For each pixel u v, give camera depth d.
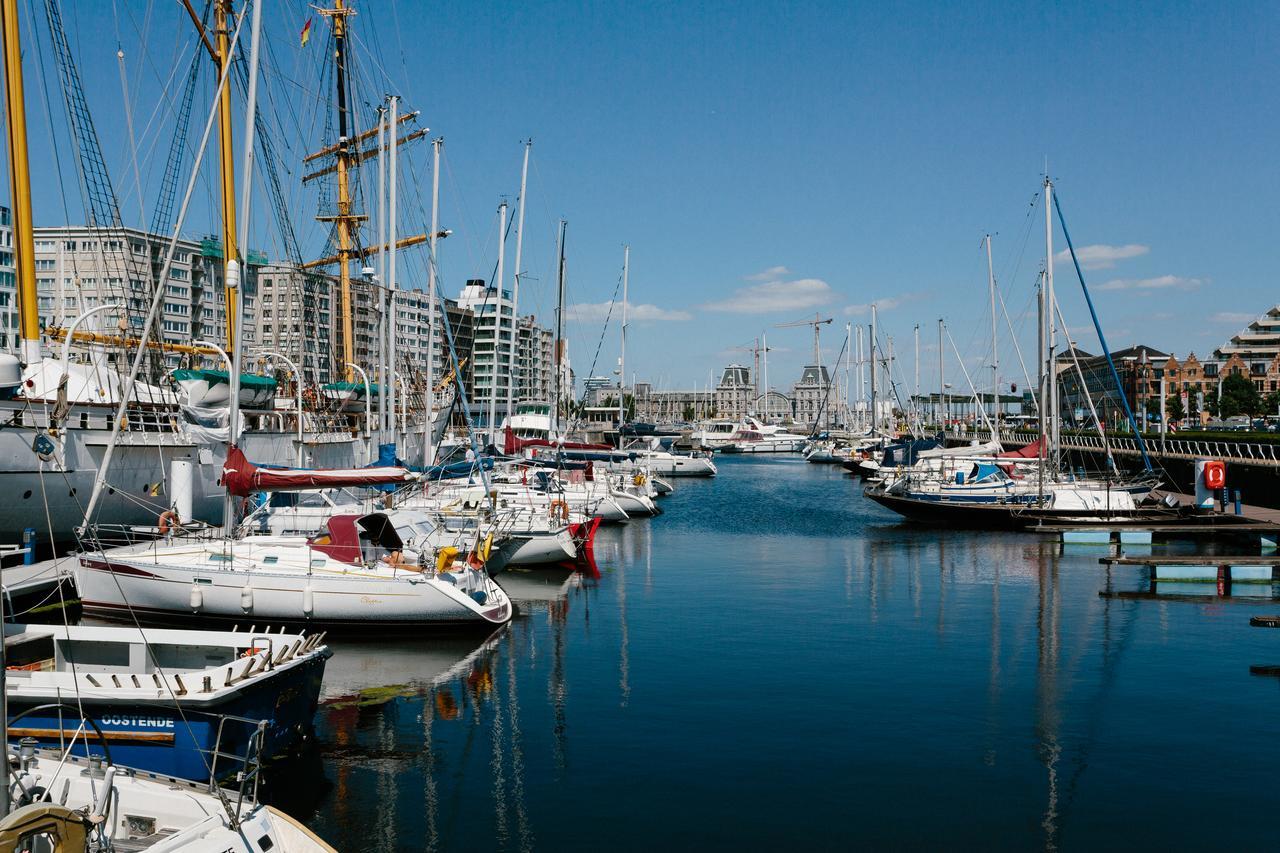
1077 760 17.47
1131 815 15.09
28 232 29.81
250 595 24.89
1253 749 18.09
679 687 22.05
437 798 15.48
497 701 20.86
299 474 26.39
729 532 55.31
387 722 19.34
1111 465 63.31
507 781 16.23
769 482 105.44
